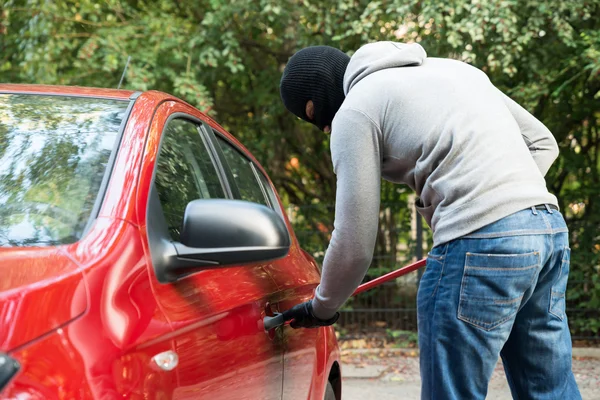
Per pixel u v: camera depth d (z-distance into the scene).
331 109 2.81
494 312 2.38
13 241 1.90
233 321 2.19
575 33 7.87
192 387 1.90
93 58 8.03
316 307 2.60
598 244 8.48
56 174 2.12
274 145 9.81
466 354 2.41
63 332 1.61
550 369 2.66
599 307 8.45
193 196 2.51
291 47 8.99
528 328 2.64
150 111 2.48
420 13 7.61
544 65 8.12
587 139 9.38
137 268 1.87
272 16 7.88
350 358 8.10
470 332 2.40
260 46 9.10
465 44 7.82
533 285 2.44
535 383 2.69
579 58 7.93
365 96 2.48
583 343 8.56
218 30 8.24
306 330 2.96
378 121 2.46
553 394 2.68
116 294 1.76
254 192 3.31
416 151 2.45
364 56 2.62
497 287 2.37
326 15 8.03
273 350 2.50
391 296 8.83
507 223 2.37
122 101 2.53
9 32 8.59
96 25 8.45
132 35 8.27
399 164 2.51
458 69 2.62
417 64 2.60
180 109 2.77
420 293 2.51
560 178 9.36
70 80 8.40
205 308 2.05
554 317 2.62
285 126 9.76
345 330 8.88
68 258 1.79
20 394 1.48
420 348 2.52
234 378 2.14
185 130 2.73
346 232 2.46
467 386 2.43
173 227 2.22
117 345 1.68
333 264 2.50
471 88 2.54
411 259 8.75
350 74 2.63
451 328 2.41
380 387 6.86
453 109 2.46
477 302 2.38
